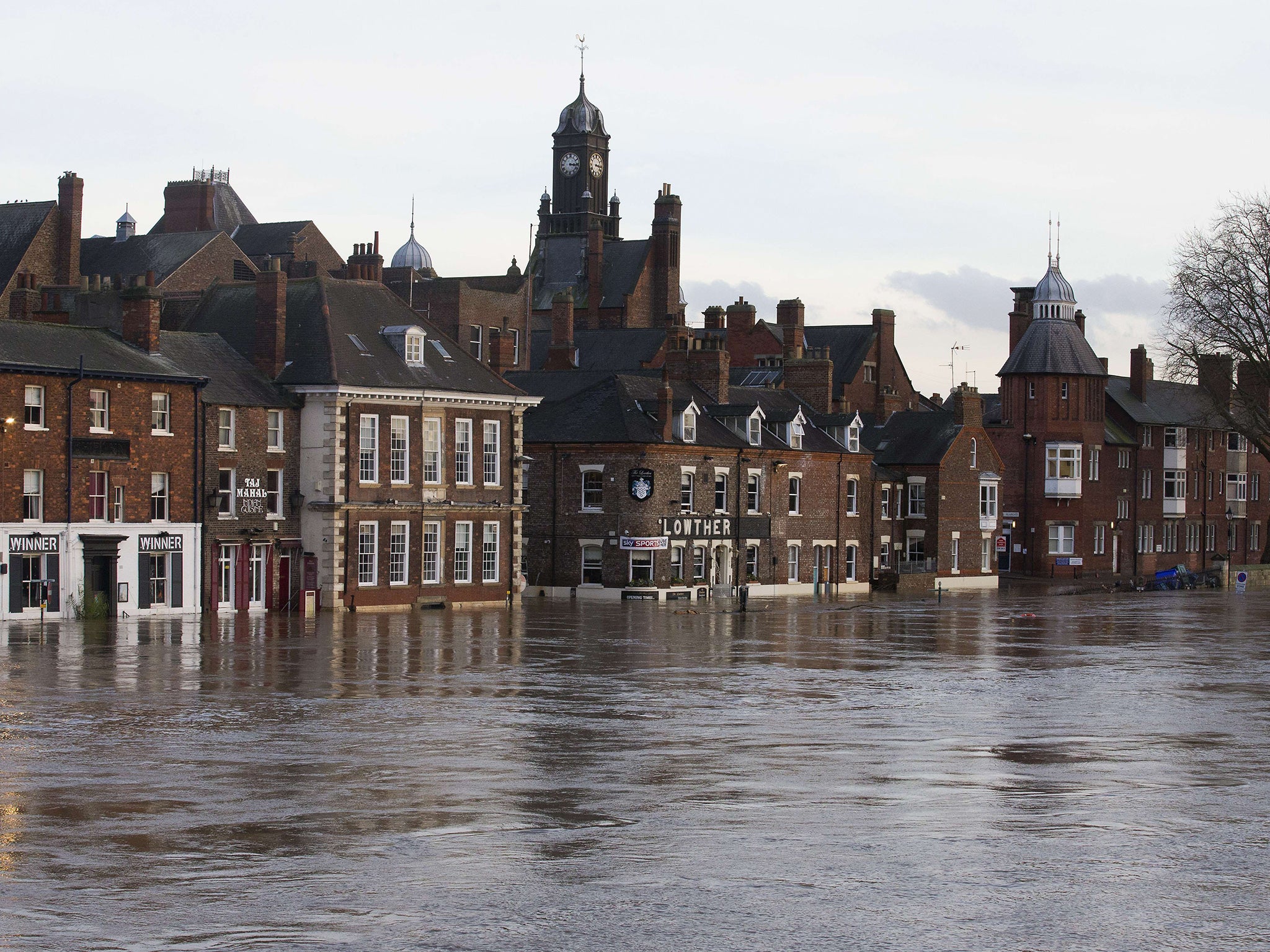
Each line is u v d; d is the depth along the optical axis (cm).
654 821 2797
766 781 3209
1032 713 4362
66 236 11769
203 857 2519
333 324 9012
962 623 8150
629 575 10262
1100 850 2578
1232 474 16512
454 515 9419
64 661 5594
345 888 2325
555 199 19750
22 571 7512
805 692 4834
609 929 2125
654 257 17688
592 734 3878
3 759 3434
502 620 8125
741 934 2105
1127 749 3672
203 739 3731
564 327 12812
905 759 3506
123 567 7881
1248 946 2059
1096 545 14488
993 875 2412
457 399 9400
